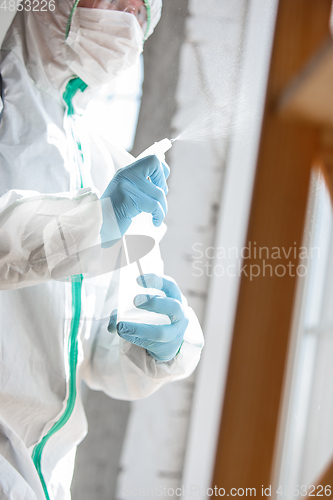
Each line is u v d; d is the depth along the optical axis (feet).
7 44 3.51
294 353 5.47
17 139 3.20
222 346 5.90
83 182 3.49
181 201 5.98
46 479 3.22
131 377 3.60
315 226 4.84
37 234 2.61
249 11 5.00
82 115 3.91
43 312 3.13
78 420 3.64
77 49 3.43
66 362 3.24
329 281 5.33
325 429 5.42
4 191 3.04
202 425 5.89
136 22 3.43
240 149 5.60
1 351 2.96
